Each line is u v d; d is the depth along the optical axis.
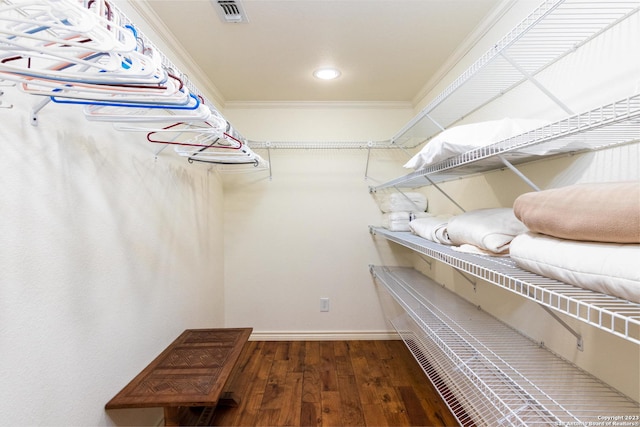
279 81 2.04
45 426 0.79
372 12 1.33
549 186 1.05
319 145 2.26
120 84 0.60
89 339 0.96
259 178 2.46
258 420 1.51
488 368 0.97
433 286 1.96
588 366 0.90
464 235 1.06
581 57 0.92
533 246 0.68
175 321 1.57
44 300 0.80
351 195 2.48
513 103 1.27
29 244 0.76
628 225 0.48
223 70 1.88
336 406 1.61
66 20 0.53
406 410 1.58
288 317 2.49
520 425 0.76
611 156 0.82
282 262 2.47
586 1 0.79
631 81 0.77
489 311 1.44
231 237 2.46
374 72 1.91
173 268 1.55
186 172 1.72
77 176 0.91
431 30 1.47
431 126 1.96
